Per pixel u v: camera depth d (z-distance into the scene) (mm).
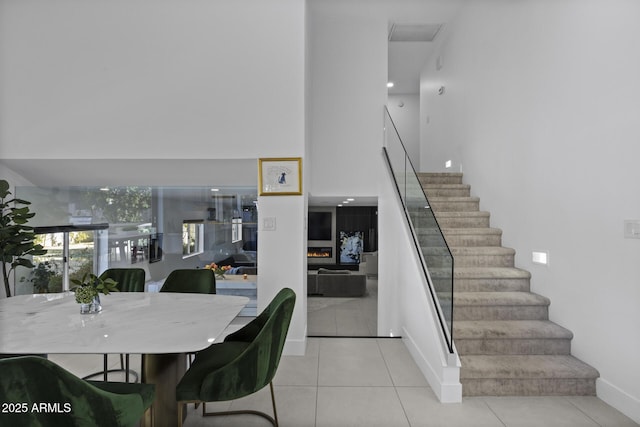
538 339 2949
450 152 5977
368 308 5785
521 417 2385
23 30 3545
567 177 3012
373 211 10344
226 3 3578
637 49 2311
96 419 1383
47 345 1669
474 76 4957
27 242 3670
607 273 2572
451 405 2547
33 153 3541
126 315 2201
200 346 1672
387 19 5273
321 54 5121
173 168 3863
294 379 2973
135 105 3559
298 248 3574
